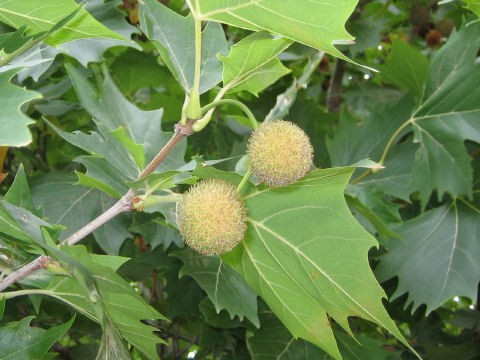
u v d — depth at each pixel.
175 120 0.56
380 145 0.50
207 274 0.36
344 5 0.21
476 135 0.45
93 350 0.55
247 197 0.28
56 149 0.62
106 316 0.24
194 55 0.29
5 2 0.26
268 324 0.44
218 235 0.26
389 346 0.59
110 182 0.31
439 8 0.72
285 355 0.42
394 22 0.78
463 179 0.45
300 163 0.26
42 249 0.24
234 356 0.51
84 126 0.54
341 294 0.27
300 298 0.30
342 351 0.42
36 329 0.27
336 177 0.26
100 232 0.41
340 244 0.27
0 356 0.26
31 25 0.27
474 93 0.45
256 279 0.31
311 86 0.80
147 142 0.32
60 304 0.53
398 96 0.67
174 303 0.50
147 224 0.41
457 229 0.47
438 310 0.74
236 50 0.26
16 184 0.27
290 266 0.29
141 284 0.74
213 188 0.27
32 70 0.32
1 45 0.26
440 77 0.46
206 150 0.53
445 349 0.54
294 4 0.21
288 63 0.61
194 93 0.25
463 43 0.45
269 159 0.26
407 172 0.49
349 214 0.26
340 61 0.67
